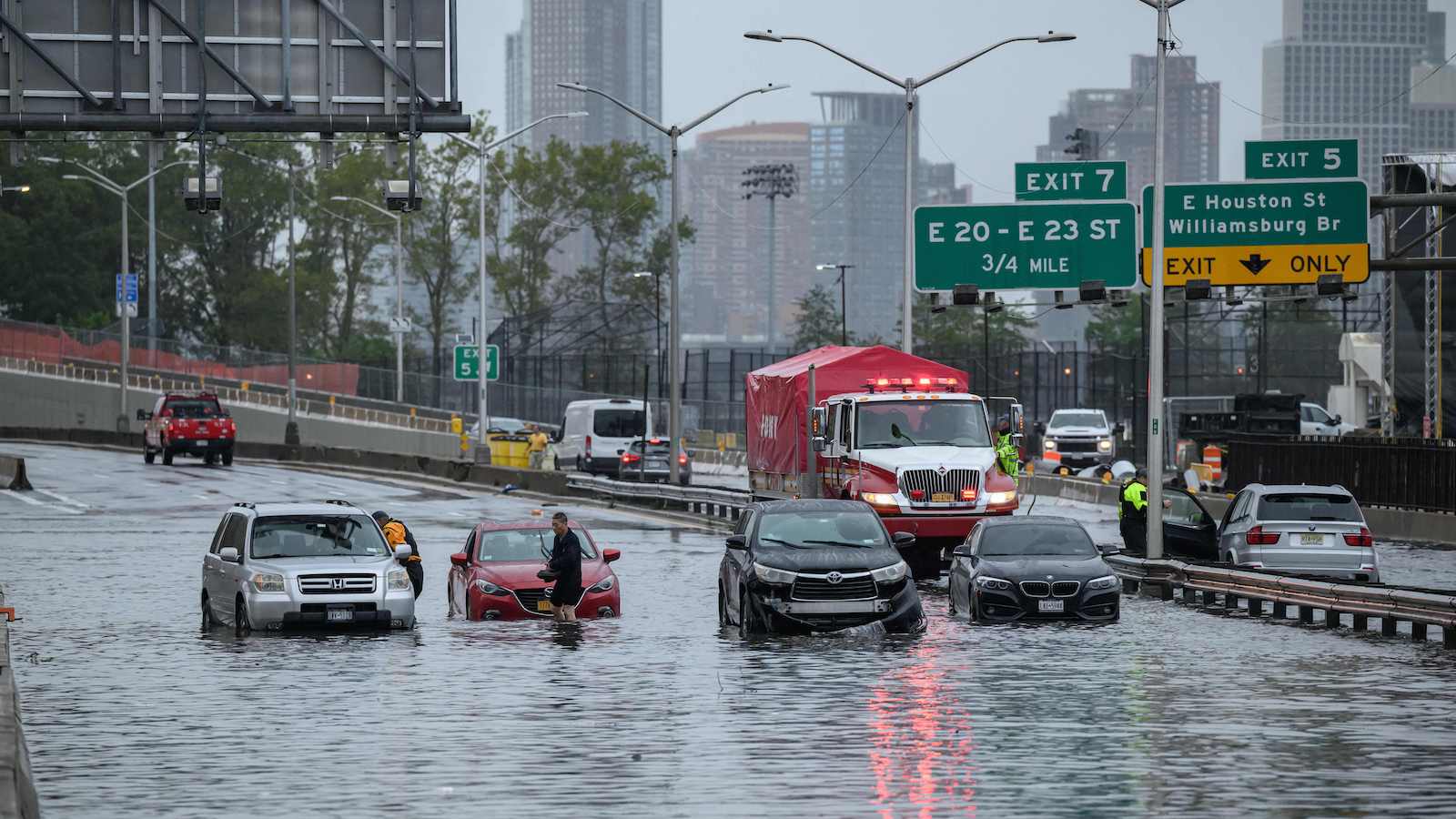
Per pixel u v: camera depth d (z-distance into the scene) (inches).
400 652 2329.0
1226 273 4099.4
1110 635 2498.8
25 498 5708.7
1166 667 2128.4
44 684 2017.7
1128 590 3221.0
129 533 4557.1
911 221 4544.8
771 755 1507.1
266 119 3321.9
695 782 1384.1
